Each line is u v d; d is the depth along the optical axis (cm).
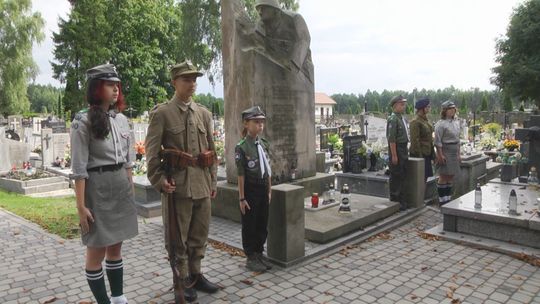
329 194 718
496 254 541
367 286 439
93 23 4134
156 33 4322
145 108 4159
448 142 802
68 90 4266
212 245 580
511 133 2102
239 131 716
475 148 1424
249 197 474
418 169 763
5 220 730
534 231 546
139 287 438
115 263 371
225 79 751
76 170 321
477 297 412
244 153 471
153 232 652
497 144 1517
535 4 3597
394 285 441
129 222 356
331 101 8931
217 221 704
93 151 336
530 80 3572
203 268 491
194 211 411
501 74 3744
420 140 848
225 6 751
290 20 759
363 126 1908
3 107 3997
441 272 479
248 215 475
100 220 336
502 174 811
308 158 804
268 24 731
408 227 679
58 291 431
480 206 613
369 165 1000
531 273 475
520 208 602
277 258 500
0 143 1294
